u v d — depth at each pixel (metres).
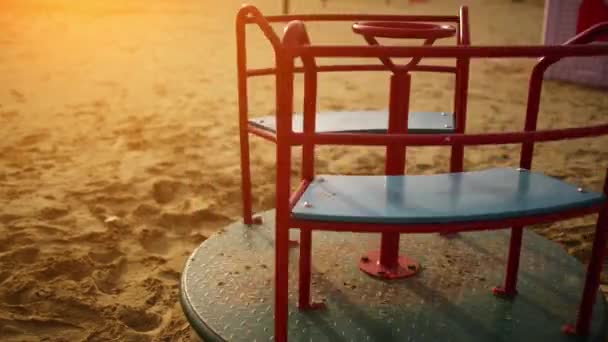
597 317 2.14
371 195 1.94
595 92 7.05
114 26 11.47
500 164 4.44
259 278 2.40
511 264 2.26
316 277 2.41
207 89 6.55
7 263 2.77
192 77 7.15
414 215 1.76
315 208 1.80
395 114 2.32
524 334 2.04
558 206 1.84
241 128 2.72
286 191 1.72
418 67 2.72
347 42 10.24
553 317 2.14
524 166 2.30
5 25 10.81
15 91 6.15
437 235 2.79
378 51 1.62
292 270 2.47
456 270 2.47
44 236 3.05
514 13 16.09
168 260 2.90
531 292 2.31
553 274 2.45
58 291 2.57
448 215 1.76
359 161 4.38
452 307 2.20
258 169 4.15
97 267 2.79
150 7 15.19
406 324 2.09
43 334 2.29
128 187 3.75
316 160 4.38
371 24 2.26
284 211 1.74
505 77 7.87
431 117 2.76
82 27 11.12
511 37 11.18
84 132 4.87
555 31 7.39
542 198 1.91
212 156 4.39
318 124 2.58
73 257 2.82
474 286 2.35
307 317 2.13
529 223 1.81
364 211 1.79
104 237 3.07
